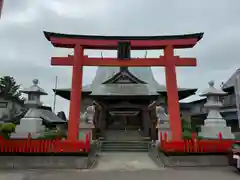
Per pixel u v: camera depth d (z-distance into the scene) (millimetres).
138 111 25344
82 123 17125
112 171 10109
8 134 15219
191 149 11281
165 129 15539
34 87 16406
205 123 16297
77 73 13047
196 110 33312
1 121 32719
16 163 10758
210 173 9609
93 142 14875
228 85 29266
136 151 16562
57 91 25500
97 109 22531
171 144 11438
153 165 11500
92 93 24000
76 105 12711
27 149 10922
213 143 11414
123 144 17672
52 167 10703
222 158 11227
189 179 8633
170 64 13344
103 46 13656
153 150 14359
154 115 20500
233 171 10000
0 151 10891
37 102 16219
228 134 15328
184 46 13773
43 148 10922
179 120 12711
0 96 35531
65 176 9102
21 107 38281
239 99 8461
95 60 13438
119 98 24016
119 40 13641
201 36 13703
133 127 26062
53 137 14516
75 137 12336
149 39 13742
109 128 25781
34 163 10758
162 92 23812
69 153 10867
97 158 13461
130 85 26062
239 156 9719
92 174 9484
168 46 13617
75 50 13383
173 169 10484
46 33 13469
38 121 15766
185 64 13438
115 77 26562
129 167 11047
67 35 13523
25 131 15141
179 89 25469
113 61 13484
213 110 16500
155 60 13562
